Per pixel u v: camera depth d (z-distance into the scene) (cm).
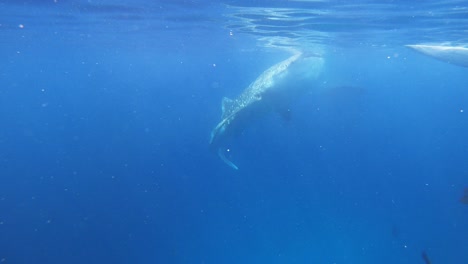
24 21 1998
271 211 2594
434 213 2541
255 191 3002
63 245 2102
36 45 3278
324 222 2412
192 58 4625
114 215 2514
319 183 3241
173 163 3788
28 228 2323
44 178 3434
